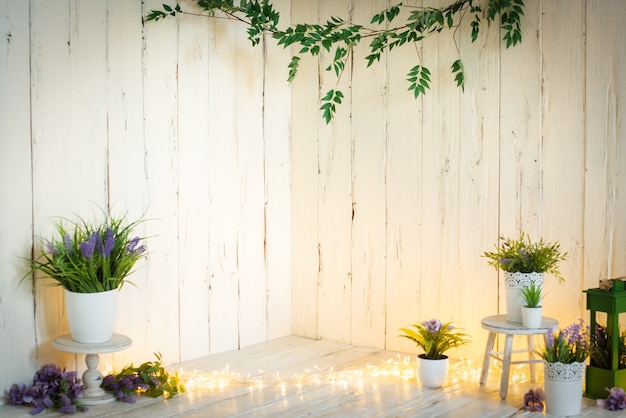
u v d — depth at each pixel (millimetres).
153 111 3342
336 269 3873
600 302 2777
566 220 3129
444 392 2939
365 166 3744
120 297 3238
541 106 3180
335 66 3490
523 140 3236
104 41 3139
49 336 2984
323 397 2898
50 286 2979
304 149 3975
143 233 3312
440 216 3500
